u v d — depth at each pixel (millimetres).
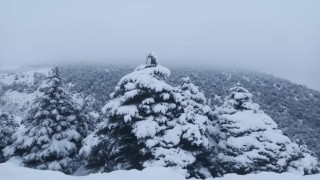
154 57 23531
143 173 9711
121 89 23094
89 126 28078
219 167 25984
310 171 26453
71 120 25875
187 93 30891
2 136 31031
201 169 22969
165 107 21172
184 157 20281
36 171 9312
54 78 26656
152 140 19938
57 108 25688
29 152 24562
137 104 21672
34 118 25594
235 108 28922
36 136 24375
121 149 21234
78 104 27719
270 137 25812
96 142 21719
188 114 23047
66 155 24562
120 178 9312
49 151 23875
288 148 25875
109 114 22562
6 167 9422
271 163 24891
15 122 33781
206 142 22109
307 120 154250
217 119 30234
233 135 26391
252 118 27094
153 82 21438
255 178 10148
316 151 81312
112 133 22203
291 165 26031
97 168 22547
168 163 19562
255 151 25141
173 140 20562
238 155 25406
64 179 8977
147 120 20719
